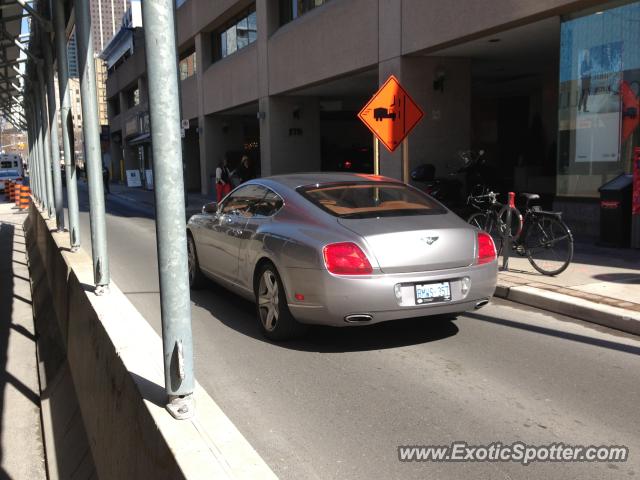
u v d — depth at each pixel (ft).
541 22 37.35
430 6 43.14
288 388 14.49
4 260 46.78
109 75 180.14
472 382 14.67
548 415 12.73
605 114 34.32
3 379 22.34
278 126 73.26
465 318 20.61
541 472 10.46
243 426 12.46
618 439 11.62
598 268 26.13
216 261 22.65
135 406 9.59
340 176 20.94
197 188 115.75
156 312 22.48
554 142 64.03
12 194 116.98
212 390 14.47
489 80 68.54
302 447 11.50
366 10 50.60
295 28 63.62
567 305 20.57
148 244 42.16
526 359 16.30
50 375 21.50
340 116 107.55
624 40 32.60
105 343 12.67
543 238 25.23
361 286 15.87
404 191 19.90
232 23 84.84
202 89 95.40
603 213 31.76
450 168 49.16
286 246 17.16
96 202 16.72
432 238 16.72
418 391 14.17
